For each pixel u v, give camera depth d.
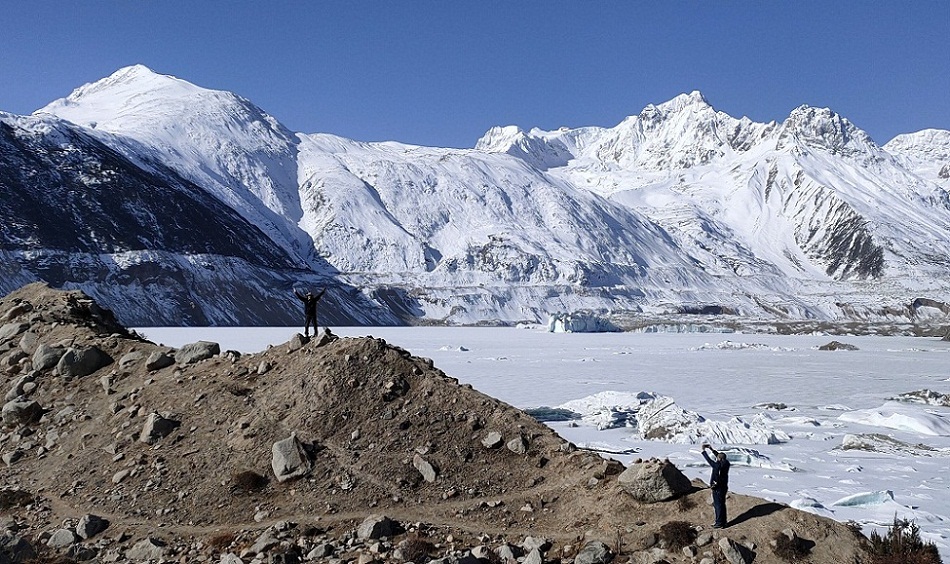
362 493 18.02
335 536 16.33
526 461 19.75
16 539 15.83
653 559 14.55
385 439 19.81
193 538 16.47
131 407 21.95
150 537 16.36
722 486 15.31
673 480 16.77
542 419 40.12
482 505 17.91
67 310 28.89
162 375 23.62
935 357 98.81
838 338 161.62
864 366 82.12
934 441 34.97
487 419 21.05
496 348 107.94
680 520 15.83
